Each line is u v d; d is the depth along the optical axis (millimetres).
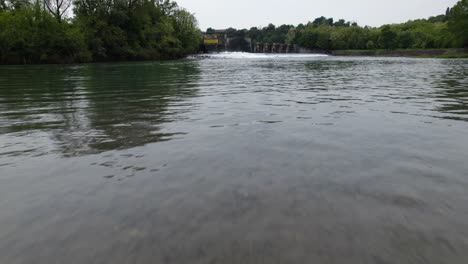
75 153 2928
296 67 21984
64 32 32312
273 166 2564
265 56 57000
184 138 3455
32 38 29578
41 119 4547
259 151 2975
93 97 7004
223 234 1596
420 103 5918
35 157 2818
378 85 9414
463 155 2854
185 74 14992
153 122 4297
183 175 2377
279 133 3672
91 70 18891
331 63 29578
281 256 1428
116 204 1913
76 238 1564
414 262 1385
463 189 2129
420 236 1576
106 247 1491
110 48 38750
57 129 3902
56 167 2561
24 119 4551
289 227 1659
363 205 1898
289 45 80000
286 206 1886
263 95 7160
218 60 39188
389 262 1386
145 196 2023
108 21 39344
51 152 2963
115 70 18797
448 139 3396
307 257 1420
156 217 1760
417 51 63781
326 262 1388
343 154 2881
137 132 3730
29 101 6410
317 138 3445
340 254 1441
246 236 1578
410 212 1813
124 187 2164
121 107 5602
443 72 15891
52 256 1431
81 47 33312
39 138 3471
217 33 78312
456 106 5570
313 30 95312
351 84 9797
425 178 2320
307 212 1815
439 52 59656
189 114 4891
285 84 9852
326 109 5312
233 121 4359
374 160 2719
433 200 1967
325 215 1780
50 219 1744
